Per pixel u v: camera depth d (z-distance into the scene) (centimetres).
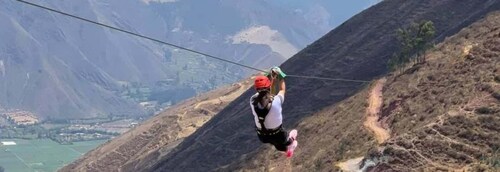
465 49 9900
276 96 2147
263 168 10738
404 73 10906
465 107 8038
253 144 12975
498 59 8956
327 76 14550
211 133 15562
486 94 8162
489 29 10375
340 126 10412
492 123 7625
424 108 8950
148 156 19038
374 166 7719
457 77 9181
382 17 16325
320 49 16675
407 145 7662
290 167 10019
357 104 10931
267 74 2208
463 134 7594
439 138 7631
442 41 12462
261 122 2134
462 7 14800
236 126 14988
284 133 2159
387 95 10488
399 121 9112
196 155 14738
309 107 13125
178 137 19825
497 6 12800
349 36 16450
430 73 9881
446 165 7269
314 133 11131
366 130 9356
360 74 13688
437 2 15500
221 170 12319
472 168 7038
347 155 8900
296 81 15212
